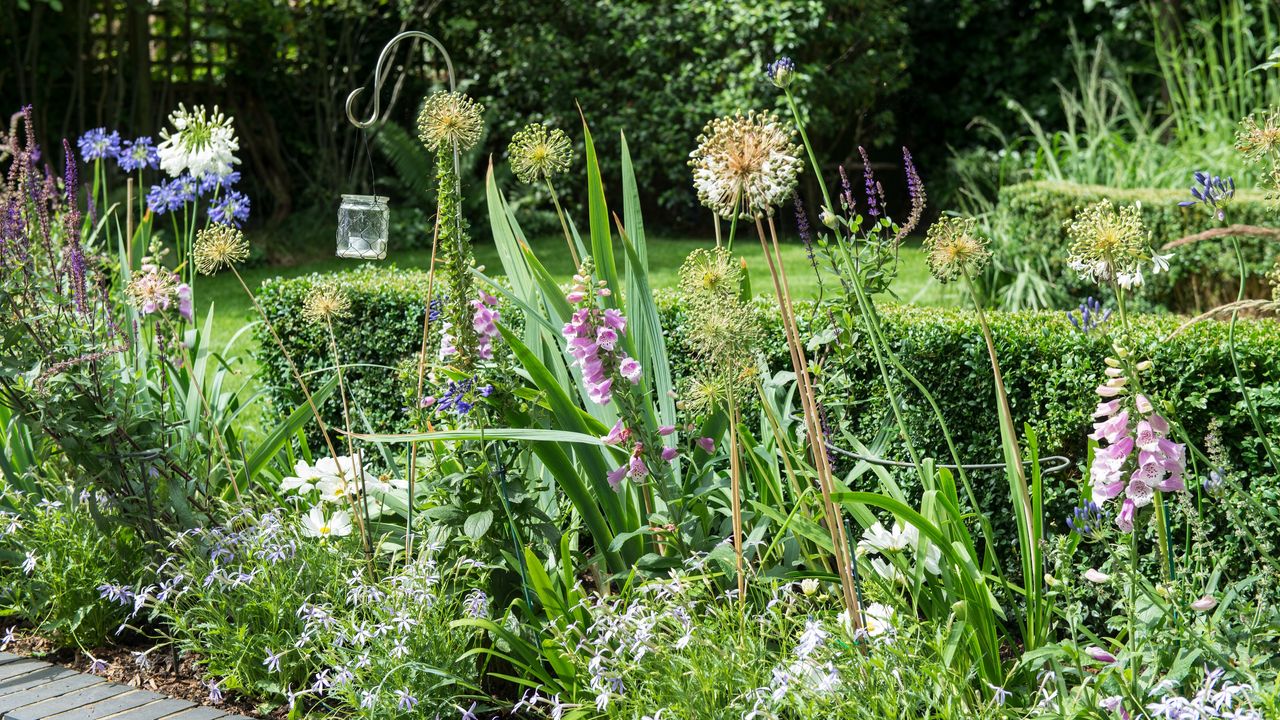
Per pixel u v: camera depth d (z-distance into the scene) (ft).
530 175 10.41
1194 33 28.91
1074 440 10.53
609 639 8.38
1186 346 9.98
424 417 10.37
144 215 14.43
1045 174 25.11
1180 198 20.20
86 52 33.32
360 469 10.19
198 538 10.70
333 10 36.99
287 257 32.35
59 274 11.10
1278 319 11.40
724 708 7.86
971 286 8.41
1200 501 8.81
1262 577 7.86
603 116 37.65
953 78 43.37
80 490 11.11
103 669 10.13
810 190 39.50
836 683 7.42
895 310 12.07
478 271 9.82
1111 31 40.32
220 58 35.68
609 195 38.81
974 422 11.03
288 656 9.46
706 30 36.14
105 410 10.41
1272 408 9.70
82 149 14.52
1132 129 28.02
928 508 8.62
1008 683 8.09
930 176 42.91
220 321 23.73
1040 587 8.43
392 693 8.62
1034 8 42.22
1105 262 7.59
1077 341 10.37
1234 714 6.27
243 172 35.88
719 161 7.33
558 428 9.98
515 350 9.19
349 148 37.19
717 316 8.04
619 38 37.27
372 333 14.69
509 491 9.71
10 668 10.21
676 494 9.66
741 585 8.53
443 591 9.30
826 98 37.24
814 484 9.50
